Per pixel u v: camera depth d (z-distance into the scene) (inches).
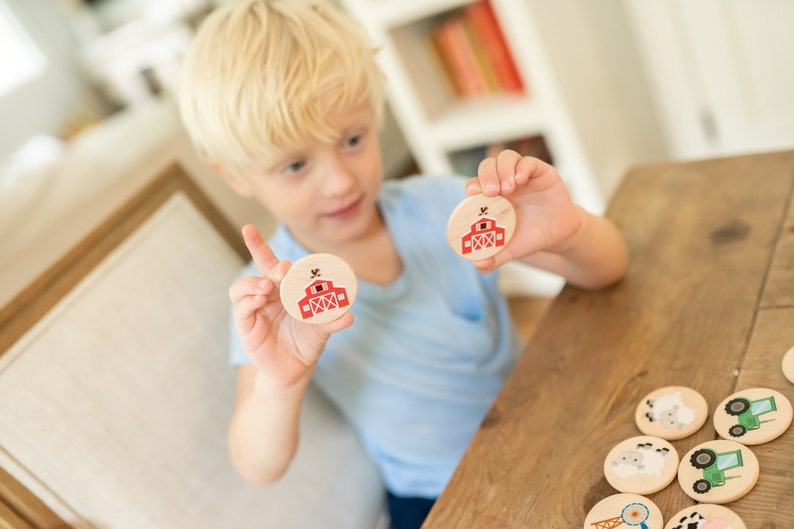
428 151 83.9
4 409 33.9
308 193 37.1
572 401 31.0
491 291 43.6
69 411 35.5
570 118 72.5
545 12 69.9
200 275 42.0
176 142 91.6
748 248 34.1
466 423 42.3
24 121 110.1
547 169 32.4
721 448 26.6
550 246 33.5
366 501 43.2
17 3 110.1
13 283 72.2
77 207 79.4
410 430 42.1
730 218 36.3
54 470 34.8
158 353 38.9
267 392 34.0
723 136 81.2
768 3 70.0
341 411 44.2
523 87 78.8
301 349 32.0
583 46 77.2
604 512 26.5
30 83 111.0
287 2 37.7
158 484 37.0
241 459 37.0
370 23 76.5
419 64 80.9
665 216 38.5
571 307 35.9
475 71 81.0
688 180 40.4
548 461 29.1
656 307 33.4
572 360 32.9
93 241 38.6
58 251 76.7
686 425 27.9
